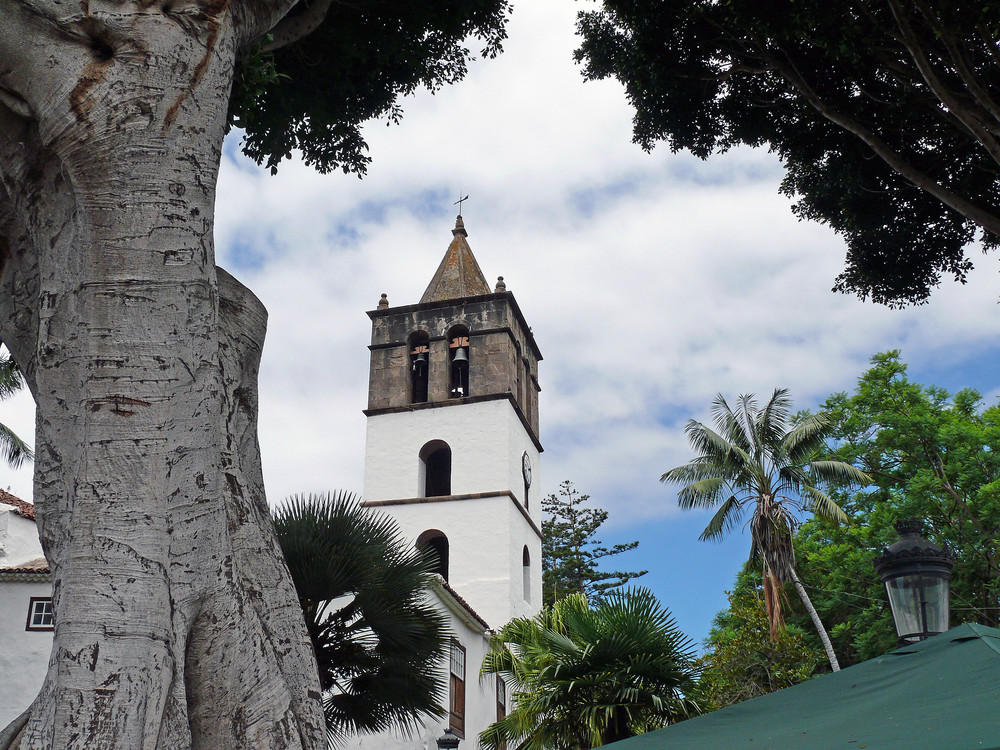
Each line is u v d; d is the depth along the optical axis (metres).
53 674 4.44
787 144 13.13
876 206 12.88
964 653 5.89
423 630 11.56
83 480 4.88
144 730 4.36
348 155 11.65
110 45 5.81
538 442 37.00
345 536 11.55
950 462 31.23
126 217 5.44
